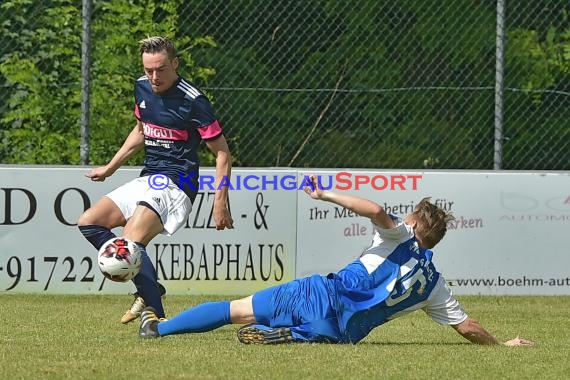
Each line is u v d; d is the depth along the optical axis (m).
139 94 20.86
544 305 28.92
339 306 18.80
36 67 31.80
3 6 31.83
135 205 20.67
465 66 33.09
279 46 32.81
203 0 32.53
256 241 29.84
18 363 16.27
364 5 32.97
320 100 32.84
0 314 24.81
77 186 29.31
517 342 19.98
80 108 31.19
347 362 16.81
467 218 30.52
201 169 29.48
